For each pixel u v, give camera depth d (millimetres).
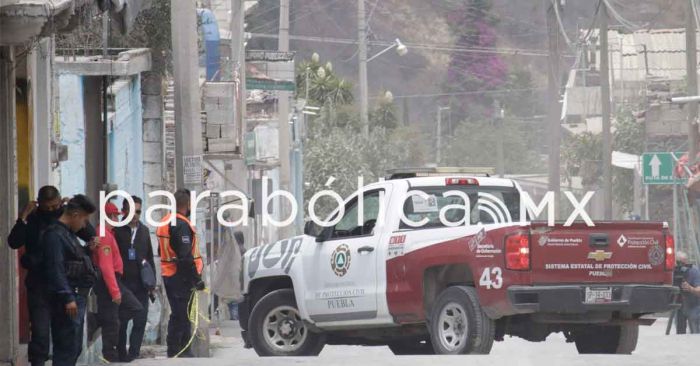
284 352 52406
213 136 73438
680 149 142500
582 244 44250
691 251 101938
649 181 108188
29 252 37188
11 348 38812
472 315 44812
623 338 48312
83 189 56000
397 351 54656
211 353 59844
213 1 150375
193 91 56562
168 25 70500
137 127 68562
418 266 46781
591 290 44156
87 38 63312
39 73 45562
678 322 74125
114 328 45938
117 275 46125
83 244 48125
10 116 38531
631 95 191500
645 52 185000
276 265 52469
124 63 57469
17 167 41562
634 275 45000
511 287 43625
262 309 52406
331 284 50219
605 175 119875
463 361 41125
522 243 43594
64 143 55031
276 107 150000
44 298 37062
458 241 45719
